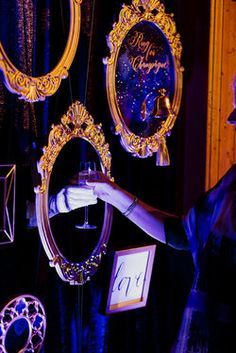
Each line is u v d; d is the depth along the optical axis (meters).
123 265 2.42
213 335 1.87
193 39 2.77
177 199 2.77
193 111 2.80
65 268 2.18
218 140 2.85
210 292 1.89
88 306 2.36
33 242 2.11
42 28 2.05
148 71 2.50
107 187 2.19
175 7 2.68
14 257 2.04
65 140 2.15
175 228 2.15
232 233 1.84
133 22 2.39
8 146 1.99
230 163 2.91
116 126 2.38
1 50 1.89
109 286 2.37
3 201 1.97
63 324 2.24
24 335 2.04
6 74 1.91
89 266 2.29
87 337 2.35
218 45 2.79
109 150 2.41
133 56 2.42
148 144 2.52
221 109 2.84
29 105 2.06
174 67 2.61
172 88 2.62
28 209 2.07
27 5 1.99
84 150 2.25
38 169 2.07
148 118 2.51
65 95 2.21
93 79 2.32
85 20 2.26
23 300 2.01
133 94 2.44
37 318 2.07
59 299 2.22
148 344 2.66
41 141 2.11
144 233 2.60
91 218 2.30
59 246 2.17
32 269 2.11
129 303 2.47
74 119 2.19
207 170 2.82
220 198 1.94
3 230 1.98
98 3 2.30
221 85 2.83
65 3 2.12
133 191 2.54
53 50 2.09
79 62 2.26
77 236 2.24
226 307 1.84
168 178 2.72
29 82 1.98
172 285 2.76
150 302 2.66
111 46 2.31
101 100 2.36
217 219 1.91
